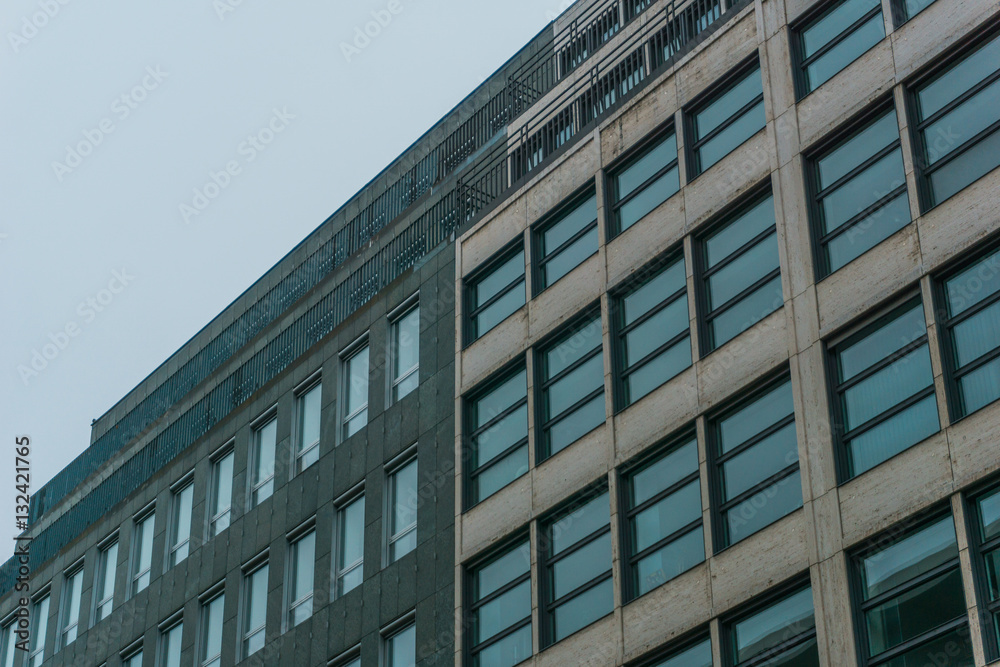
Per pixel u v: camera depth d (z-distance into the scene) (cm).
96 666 5272
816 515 3089
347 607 4225
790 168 3488
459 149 4828
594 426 3744
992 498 2820
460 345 4228
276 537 4631
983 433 2861
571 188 4097
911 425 3020
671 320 3662
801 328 3297
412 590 4025
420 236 4666
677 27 4156
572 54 4669
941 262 3086
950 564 2831
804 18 3644
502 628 3744
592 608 3534
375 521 4262
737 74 3769
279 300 5362
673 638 3281
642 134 3953
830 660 2942
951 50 3266
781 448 3256
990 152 3119
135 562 5353
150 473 5519
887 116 3353
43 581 5897
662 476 3509
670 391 3550
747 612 3170
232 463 5041
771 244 3491
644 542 3484
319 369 4772
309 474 4600
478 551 3872
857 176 3359
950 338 3034
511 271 4200
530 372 3959
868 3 3509
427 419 4228
